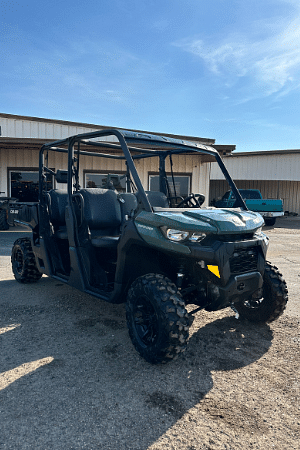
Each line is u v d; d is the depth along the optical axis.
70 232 3.71
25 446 1.89
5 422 2.09
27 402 2.28
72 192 4.15
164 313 2.59
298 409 2.25
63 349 3.05
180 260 2.90
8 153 13.46
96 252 3.75
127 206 4.27
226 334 3.42
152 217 2.82
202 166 14.60
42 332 3.41
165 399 2.34
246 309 3.69
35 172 13.73
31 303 4.27
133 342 2.90
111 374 2.64
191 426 2.07
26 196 13.73
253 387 2.50
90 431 2.02
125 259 3.05
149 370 2.71
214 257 2.64
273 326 3.64
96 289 3.51
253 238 2.97
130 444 1.92
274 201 15.04
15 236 10.19
